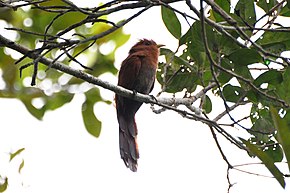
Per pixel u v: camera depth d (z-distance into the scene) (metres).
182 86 10.18
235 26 7.19
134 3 7.47
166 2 7.68
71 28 7.34
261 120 8.95
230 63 8.81
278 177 5.16
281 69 9.13
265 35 8.73
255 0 8.87
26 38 12.74
